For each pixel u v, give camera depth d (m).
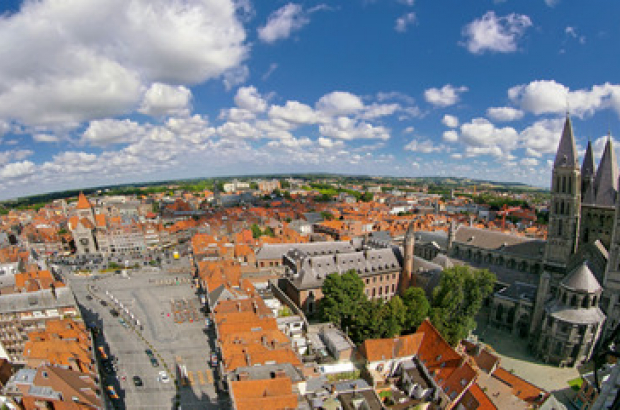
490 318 117.75
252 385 61.00
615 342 18.23
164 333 109.06
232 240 199.38
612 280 93.94
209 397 80.38
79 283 157.75
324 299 103.81
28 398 65.88
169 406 78.25
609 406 17.94
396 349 82.25
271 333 83.62
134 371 90.31
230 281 123.94
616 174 107.31
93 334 107.69
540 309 103.19
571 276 94.19
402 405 72.12
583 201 112.12
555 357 94.56
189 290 145.12
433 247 158.25
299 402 64.06
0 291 119.06
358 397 68.44
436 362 79.12
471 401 68.38
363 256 130.75
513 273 124.62
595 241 103.75
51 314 111.38
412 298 98.62
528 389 74.25
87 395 70.00
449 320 96.69
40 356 80.00
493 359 82.75
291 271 131.75
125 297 139.00
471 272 104.19
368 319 93.06
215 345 100.31
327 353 87.81
